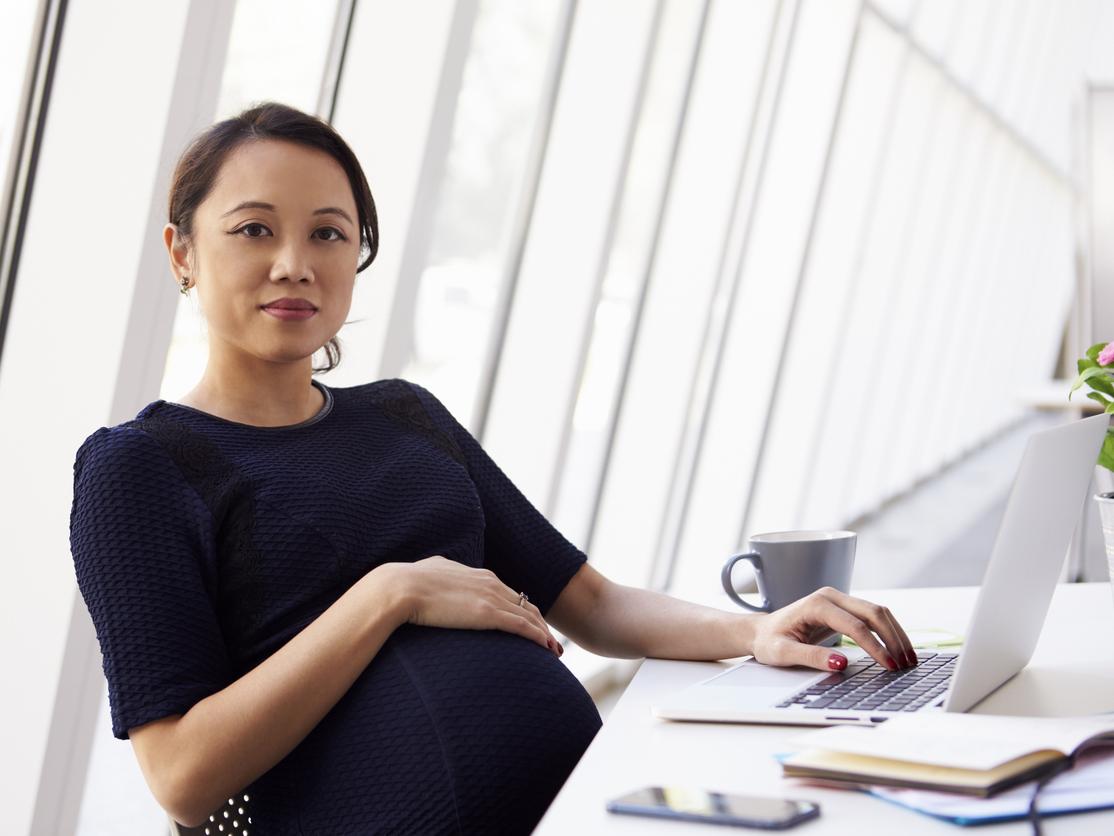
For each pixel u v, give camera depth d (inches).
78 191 75.5
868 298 291.3
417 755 45.4
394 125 102.8
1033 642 47.4
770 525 257.8
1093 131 137.2
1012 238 451.5
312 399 57.0
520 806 45.9
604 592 58.8
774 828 30.7
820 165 219.9
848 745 34.7
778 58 202.2
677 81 172.2
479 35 130.4
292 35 99.0
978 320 422.0
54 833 80.0
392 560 52.6
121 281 75.2
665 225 197.2
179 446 50.2
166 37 74.5
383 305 103.9
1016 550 39.9
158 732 44.0
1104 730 34.4
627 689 48.2
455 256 133.7
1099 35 431.5
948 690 40.6
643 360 198.5
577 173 144.9
